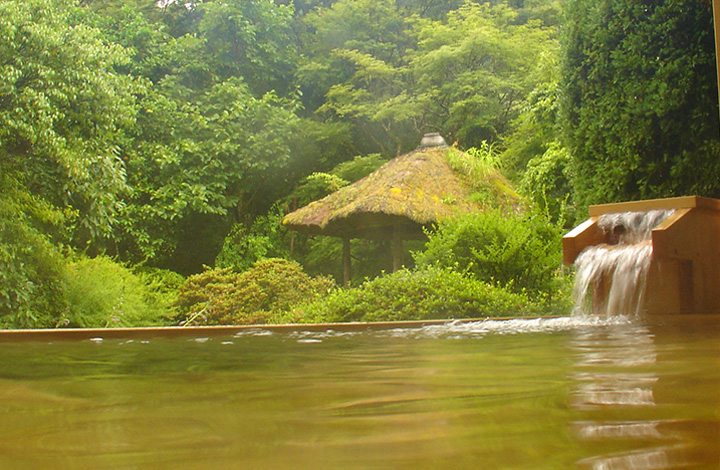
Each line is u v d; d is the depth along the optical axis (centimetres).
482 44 1419
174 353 142
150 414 56
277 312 765
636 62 515
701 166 491
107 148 799
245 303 792
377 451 40
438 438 43
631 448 39
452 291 418
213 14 1485
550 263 520
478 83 1424
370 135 1659
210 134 1388
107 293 775
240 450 40
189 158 1339
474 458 37
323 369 100
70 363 118
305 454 39
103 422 52
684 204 313
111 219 793
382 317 410
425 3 1788
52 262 710
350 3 1658
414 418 52
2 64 691
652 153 525
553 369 93
